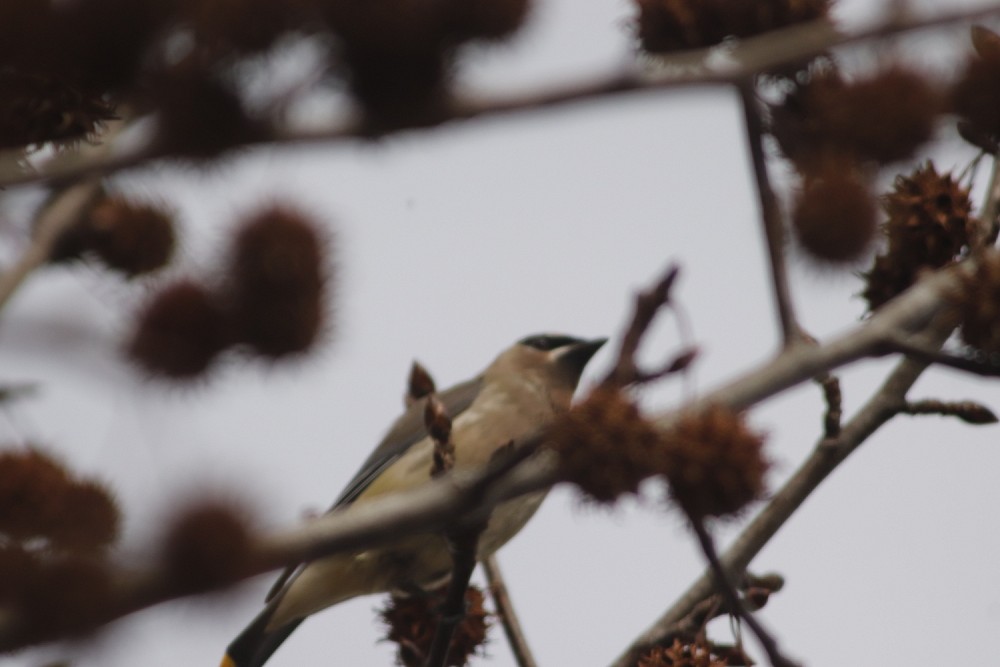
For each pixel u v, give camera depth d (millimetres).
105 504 6141
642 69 5410
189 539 4859
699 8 7082
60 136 5121
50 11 4785
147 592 4852
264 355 6113
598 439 5879
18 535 5980
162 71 4812
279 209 6133
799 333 6918
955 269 6719
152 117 4941
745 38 7047
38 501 6035
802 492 9055
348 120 4914
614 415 5922
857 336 6844
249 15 4738
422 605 10266
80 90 5035
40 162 5207
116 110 5168
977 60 6723
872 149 6723
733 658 8766
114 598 4828
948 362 6598
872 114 6633
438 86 4941
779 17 7031
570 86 5250
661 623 9211
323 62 4871
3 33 4738
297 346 6117
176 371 6012
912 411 8992
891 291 7582
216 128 4797
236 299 6078
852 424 9070
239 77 4805
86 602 4836
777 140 7090
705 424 5910
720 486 5824
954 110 6828
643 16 7164
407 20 4820
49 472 6184
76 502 6070
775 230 7082
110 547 5949
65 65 4855
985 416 8820
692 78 5668
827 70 6875
